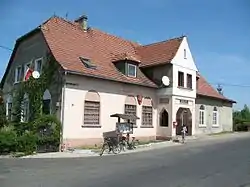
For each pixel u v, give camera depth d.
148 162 16.58
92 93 25.55
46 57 25.91
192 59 33.28
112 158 18.78
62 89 23.83
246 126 45.62
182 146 24.84
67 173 13.23
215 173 12.93
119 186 10.45
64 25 28.98
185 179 11.66
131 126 25.33
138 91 29.47
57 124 23.09
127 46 34.69
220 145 24.69
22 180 11.63
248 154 19.16
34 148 21.83
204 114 36.25
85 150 23.03
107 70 27.55
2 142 20.69
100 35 32.12
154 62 31.69
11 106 30.17
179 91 31.03
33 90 26.41
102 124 26.02
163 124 30.88
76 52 26.97
